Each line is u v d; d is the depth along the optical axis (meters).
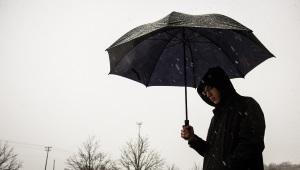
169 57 3.05
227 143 1.91
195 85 3.13
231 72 2.97
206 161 2.11
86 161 27.95
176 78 3.14
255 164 1.69
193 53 2.99
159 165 28.42
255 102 1.88
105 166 28.30
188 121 2.61
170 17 2.22
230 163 1.71
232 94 2.03
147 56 2.97
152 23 2.42
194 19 2.17
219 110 2.09
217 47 2.83
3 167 26.47
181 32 2.86
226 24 2.19
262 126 1.77
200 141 2.45
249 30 2.21
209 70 2.12
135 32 2.46
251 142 1.70
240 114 1.89
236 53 2.73
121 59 2.75
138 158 27.80
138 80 3.14
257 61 2.69
